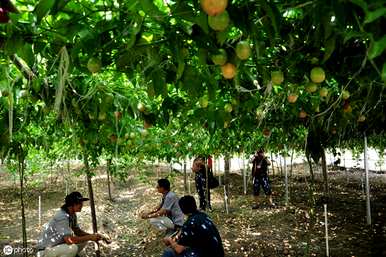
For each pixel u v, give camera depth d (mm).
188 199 4078
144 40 1757
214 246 3930
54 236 4633
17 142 4766
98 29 1695
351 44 2148
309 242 6641
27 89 2428
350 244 6434
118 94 3281
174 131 6621
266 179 9828
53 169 15844
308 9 1589
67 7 1671
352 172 17062
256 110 3908
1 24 1692
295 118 4586
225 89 3084
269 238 6973
